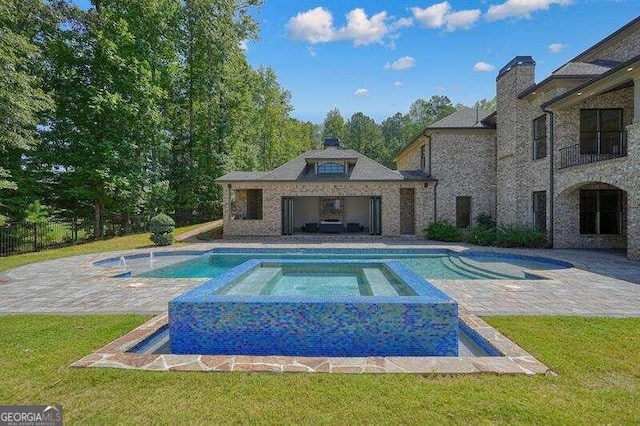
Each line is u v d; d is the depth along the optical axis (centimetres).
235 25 2984
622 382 374
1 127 1642
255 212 2761
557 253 1443
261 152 4484
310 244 1833
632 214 1245
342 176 2284
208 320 523
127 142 2230
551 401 338
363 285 843
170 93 2755
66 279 1002
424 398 344
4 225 1842
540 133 1761
